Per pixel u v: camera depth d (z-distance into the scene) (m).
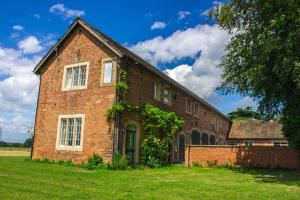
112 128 17.92
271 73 16.47
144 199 7.86
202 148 22.23
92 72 19.59
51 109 21.03
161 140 21.64
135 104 19.77
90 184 10.27
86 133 18.94
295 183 12.61
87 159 18.45
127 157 18.22
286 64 14.42
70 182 10.56
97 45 19.73
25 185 9.43
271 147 20.44
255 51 17.11
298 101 16.97
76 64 20.50
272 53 15.63
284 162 19.89
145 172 15.92
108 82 18.72
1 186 9.04
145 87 21.05
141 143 19.95
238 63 18.73
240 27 18.11
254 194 9.38
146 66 20.58
